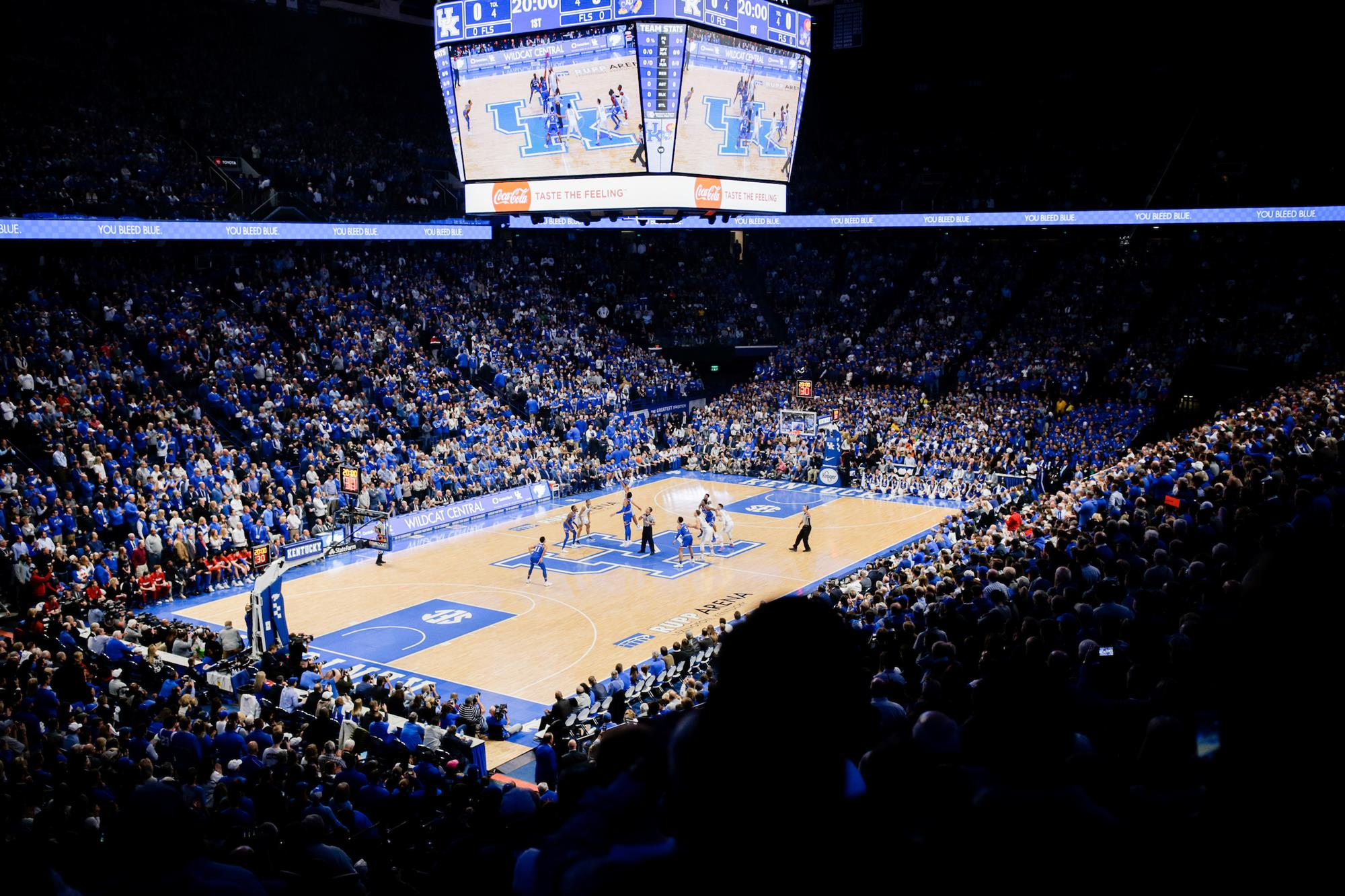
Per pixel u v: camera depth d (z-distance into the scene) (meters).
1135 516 17.48
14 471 32.22
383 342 48.75
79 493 33.00
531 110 33.34
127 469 34.75
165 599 32.62
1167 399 49.19
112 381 38.19
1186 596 10.25
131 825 3.04
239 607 31.92
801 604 2.15
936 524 41.50
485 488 44.41
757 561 36.75
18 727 14.99
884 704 7.75
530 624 30.22
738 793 1.97
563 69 32.41
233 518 35.12
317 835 7.93
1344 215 47.47
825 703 2.00
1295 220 48.62
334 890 7.13
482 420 47.66
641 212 33.81
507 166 34.38
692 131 32.62
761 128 34.59
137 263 45.50
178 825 3.06
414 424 45.25
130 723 18.00
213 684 23.16
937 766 3.39
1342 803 1.67
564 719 20.41
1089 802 2.73
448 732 19.31
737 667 2.04
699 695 17.02
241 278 48.03
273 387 42.88
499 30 32.88
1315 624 1.74
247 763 15.09
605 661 27.20
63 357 37.78
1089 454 43.81
